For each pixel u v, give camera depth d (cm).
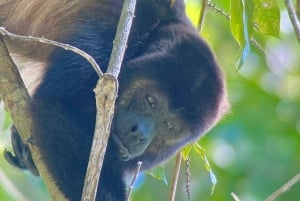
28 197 1484
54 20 1158
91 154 857
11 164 1175
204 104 1124
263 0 1070
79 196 1021
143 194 1831
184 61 1118
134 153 1097
